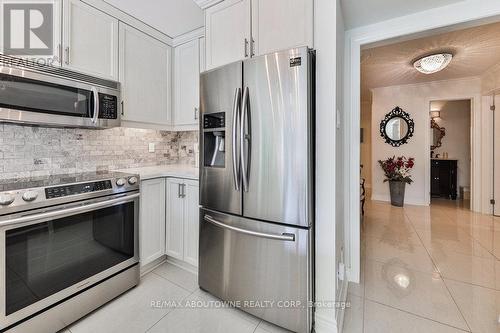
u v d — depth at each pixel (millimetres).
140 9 2027
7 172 1668
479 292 1867
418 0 1564
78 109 1735
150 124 2344
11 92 1420
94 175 1869
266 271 1498
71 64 1736
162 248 2219
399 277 2104
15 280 1277
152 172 2189
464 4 1577
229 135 1616
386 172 4797
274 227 1454
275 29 1550
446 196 5438
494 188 3967
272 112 1428
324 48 1403
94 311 1659
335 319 1421
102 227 1698
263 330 1505
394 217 3887
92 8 1859
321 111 1421
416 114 4609
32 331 1345
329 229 1423
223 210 1684
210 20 1866
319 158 1437
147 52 2293
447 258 2449
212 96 1717
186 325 1542
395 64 3467
